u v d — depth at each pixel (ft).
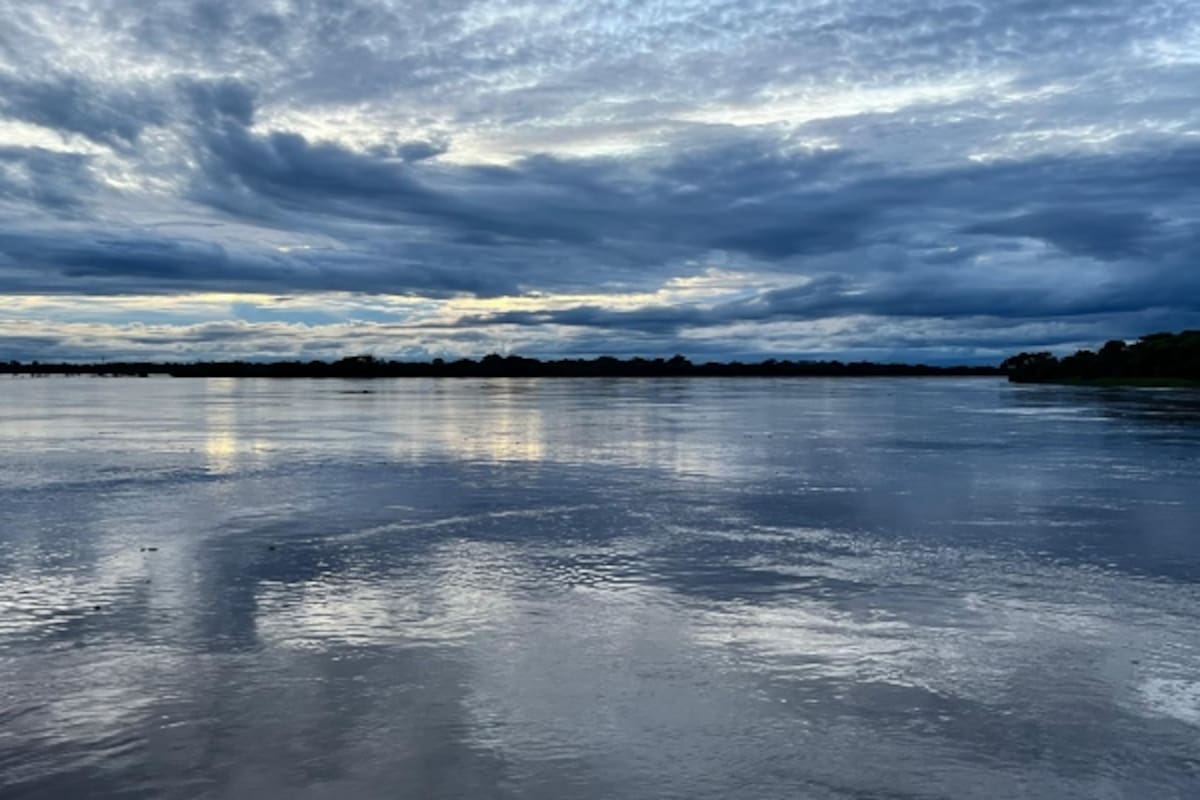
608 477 85.97
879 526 60.90
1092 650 35.81
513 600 42.70
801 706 30.45
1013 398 295.28
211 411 214.07
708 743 27.73
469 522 62.34
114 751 27.32
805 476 86.74
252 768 26.27
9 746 27.68
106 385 561.43
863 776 25.80
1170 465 95.25
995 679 32.78
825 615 40.27
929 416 190.19
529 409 222.89
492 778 25.62
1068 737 28.25
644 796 24.70
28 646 36.27
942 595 43.50
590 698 31.04
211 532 58.44
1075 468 92.84
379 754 27.07
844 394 361.51
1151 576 47.11
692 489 77.97
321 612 40.70
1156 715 29.81
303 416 191.01
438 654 35.32
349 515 64.90
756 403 264.52
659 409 224.12
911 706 30.48
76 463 97.71
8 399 303.07
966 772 26.04
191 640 36.96
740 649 35.88
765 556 51.80
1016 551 53.06
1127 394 320.91
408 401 279.08
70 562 50.11
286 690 31.73
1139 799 24.68
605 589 44.60
